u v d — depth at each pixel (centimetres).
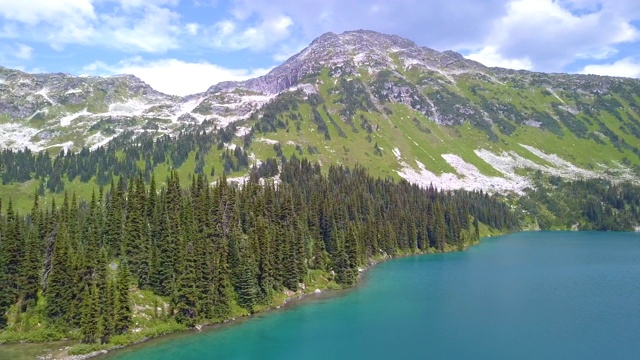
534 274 14550
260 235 11606
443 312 10425
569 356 7712
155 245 10306
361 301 11488
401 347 8275
